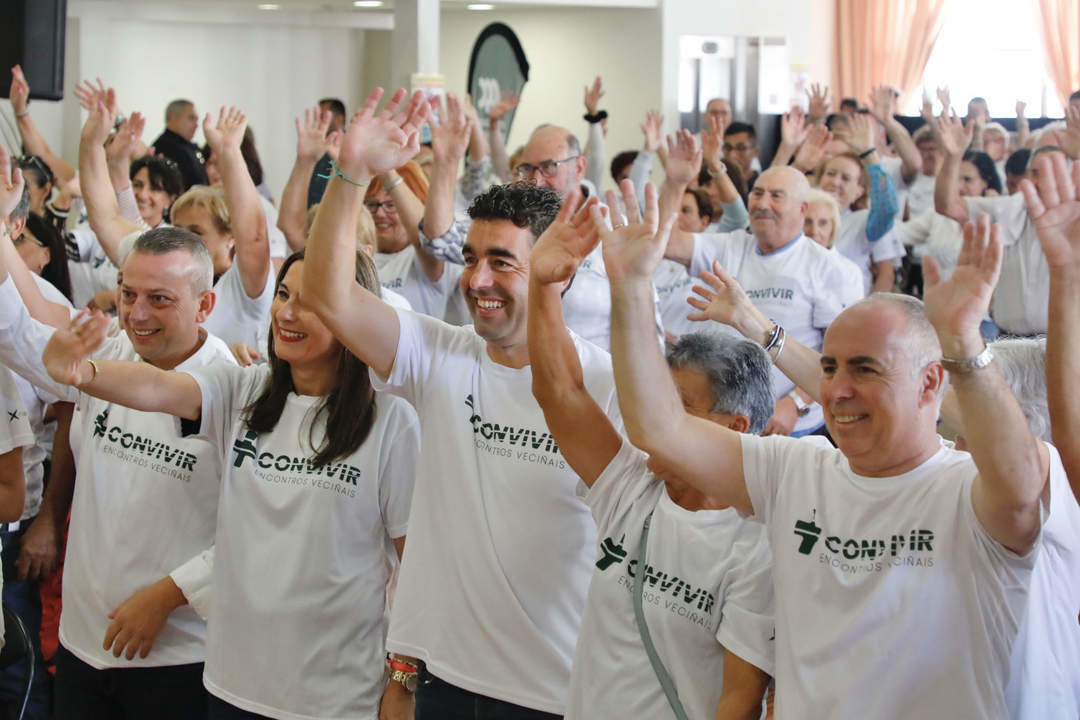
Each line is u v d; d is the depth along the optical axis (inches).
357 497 96.4
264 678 95.7
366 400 97.0
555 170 180.5
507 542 90.6
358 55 437.1
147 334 105.6
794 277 176.6
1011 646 70.2
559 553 90.8
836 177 255.3
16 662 94.4
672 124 413.7
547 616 90.7
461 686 91.2
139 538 103.7
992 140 358.6
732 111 420.2
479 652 91.0
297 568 95.4
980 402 65.0
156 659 103.2
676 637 80.0
